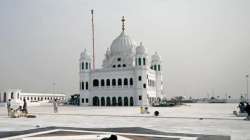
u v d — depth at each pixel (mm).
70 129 25609
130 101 107062
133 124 30578
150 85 114250
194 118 39344
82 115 47250
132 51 122250
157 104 102438
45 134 22297
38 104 128250
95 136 21016
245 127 27281
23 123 32031
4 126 28672
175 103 113312
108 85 110938
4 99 129125
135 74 107125
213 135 21453
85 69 114625
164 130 24781
